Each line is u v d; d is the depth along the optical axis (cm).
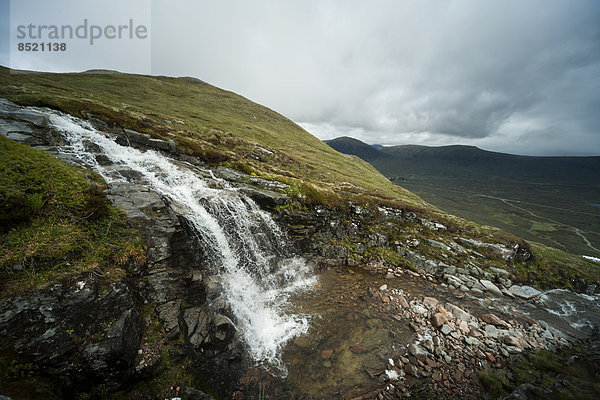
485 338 1554
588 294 2456
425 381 1220
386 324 1648
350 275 2361
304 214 2717
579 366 1365
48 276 890
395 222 3162
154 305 1174
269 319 1636
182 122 4653
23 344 748
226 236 1906
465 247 2847
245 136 5962
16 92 2809
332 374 1238
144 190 1673
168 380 1005
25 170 1218
